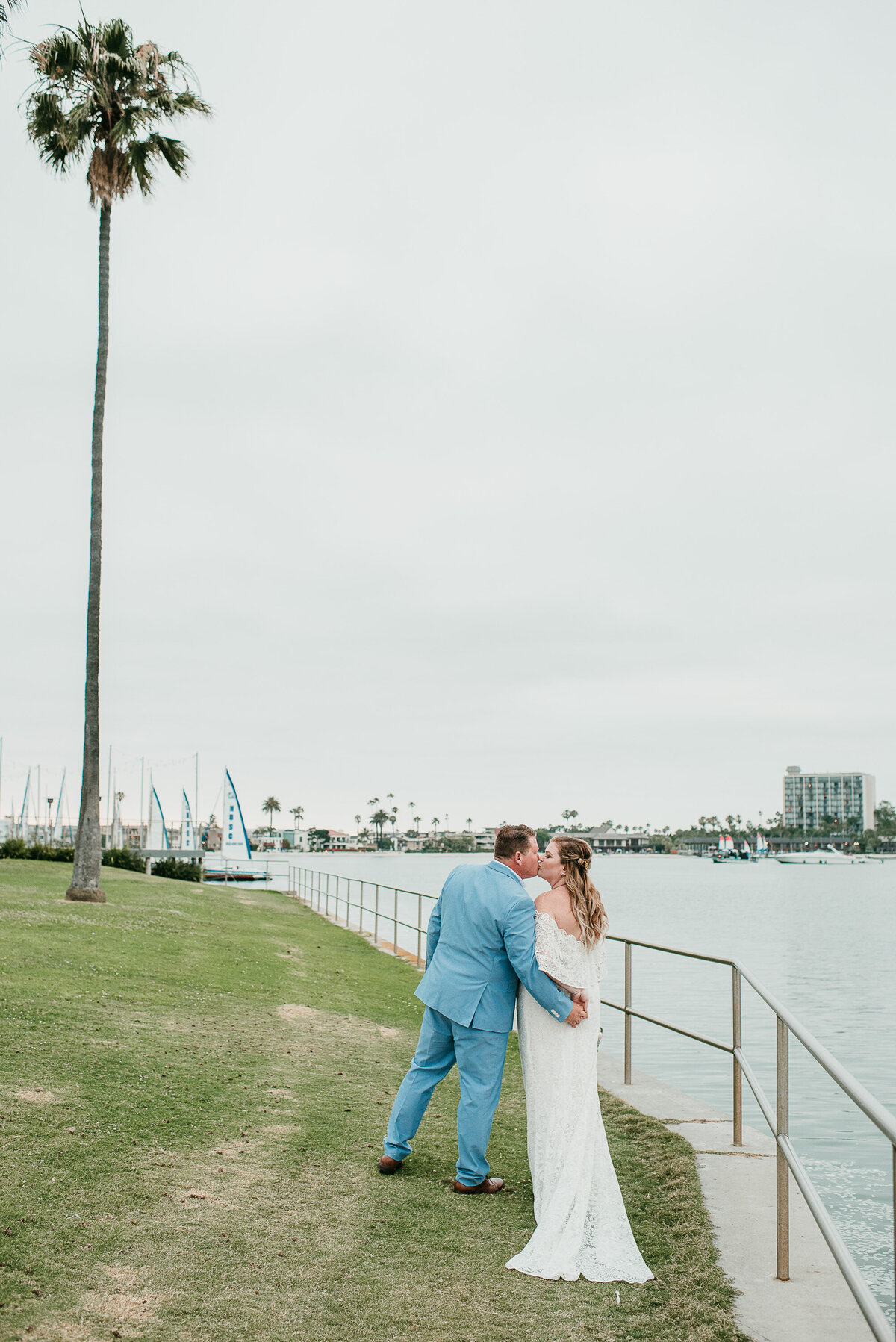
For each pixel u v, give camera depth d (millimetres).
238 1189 5145
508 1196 5363
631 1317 3949
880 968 34188
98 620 22109
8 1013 8422
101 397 23328
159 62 23656
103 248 23719
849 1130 11086
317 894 33188
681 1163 5945
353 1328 3760
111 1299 3830
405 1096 5633
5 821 78062
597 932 4941
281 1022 9781
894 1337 2709
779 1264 4344
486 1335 3756
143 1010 9438
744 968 5910
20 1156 5238
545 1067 4867
